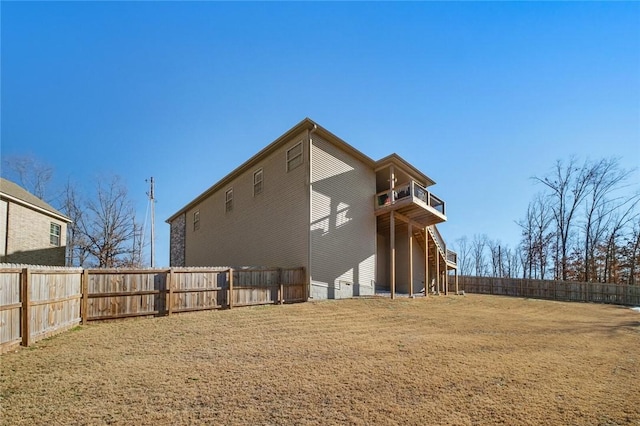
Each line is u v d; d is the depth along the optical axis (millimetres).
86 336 7203
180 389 4539
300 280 13258
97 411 3844
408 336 8055
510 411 4066
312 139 14211
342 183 15227
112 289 8953
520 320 11570
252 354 6262
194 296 10461
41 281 6711
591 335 9391
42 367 5227
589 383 5184
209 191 21203
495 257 46094
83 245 29234
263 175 16656
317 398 4332
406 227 18312
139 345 6723
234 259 18172
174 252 26594
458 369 5625
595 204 31719
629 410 4164
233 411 3922
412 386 4797
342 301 13031
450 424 3705
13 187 16750
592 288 24219
